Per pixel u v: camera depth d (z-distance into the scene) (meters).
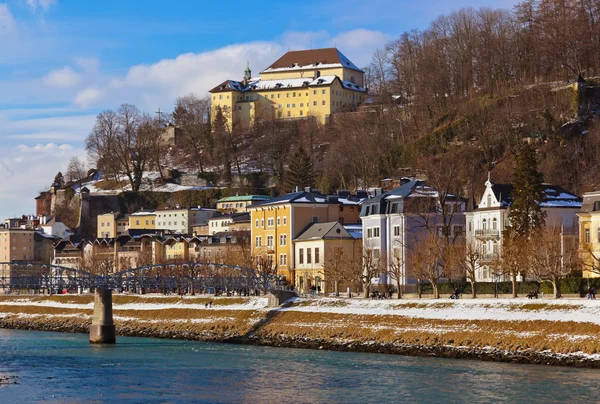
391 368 116.56
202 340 159.25
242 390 105.50
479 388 101.75
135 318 179.00
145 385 109.31
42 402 100.00
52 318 195.12
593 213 155.75
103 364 126.94
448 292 160.12
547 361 115.69
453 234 185.38
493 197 175.50
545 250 137.12
